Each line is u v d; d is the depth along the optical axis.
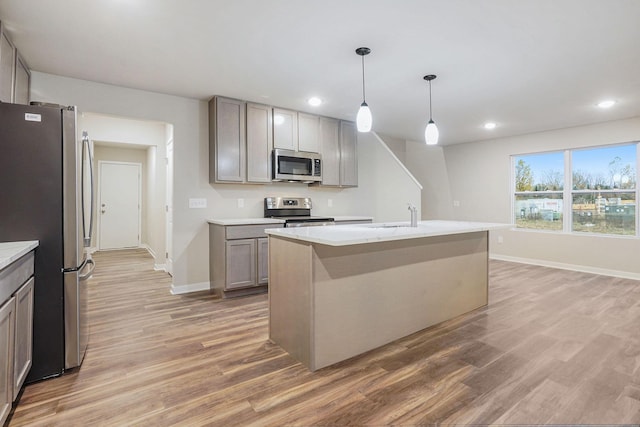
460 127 5.34
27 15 2.22
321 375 2.09
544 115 4.62
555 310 3.29
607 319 3.04
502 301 3.59
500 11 2.18
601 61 2.92
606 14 2.20
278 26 2.37
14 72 2.62
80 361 2.19
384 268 2.54
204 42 2.61
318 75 3.27
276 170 4.24
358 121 2.81
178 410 1.73
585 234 5.15
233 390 1.92
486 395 1.86
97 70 3.16
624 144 4.81
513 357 2.31
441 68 3.08
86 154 2.27
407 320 2.70
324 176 4.77
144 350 2.43
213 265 4.02
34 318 1.99
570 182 5.34
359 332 2.38
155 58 2.90
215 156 3.92
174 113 3.93
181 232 3.99
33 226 2.01
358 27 2.39
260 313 3.24
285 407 1.76
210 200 4.17
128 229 7.45
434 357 2.32
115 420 1.66
